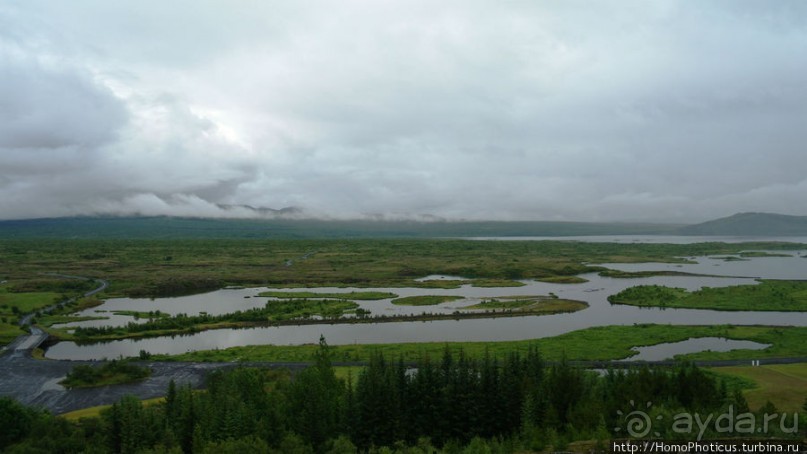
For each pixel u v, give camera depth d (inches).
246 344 6417.3
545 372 4188.0
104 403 4362.7
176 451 2979.8
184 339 6796.3
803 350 5438.0
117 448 3228.3
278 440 3284.9
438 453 3036.4
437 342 6131.9
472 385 3558.1
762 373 4525.1
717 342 5969.5
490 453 2908.5
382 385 3474.4
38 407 4244.6
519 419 3449.8
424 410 3521.2
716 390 3538.4
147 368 5167.3
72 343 6678.2
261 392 3897.6
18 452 2955.2
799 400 3718.0
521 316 7859.3
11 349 6151.6
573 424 3171.8
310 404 3408.0
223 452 2910.9
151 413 3476.9
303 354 5610.2
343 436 3166.8
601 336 6181.1
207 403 3494.1
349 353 5590.6
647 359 5295.3
